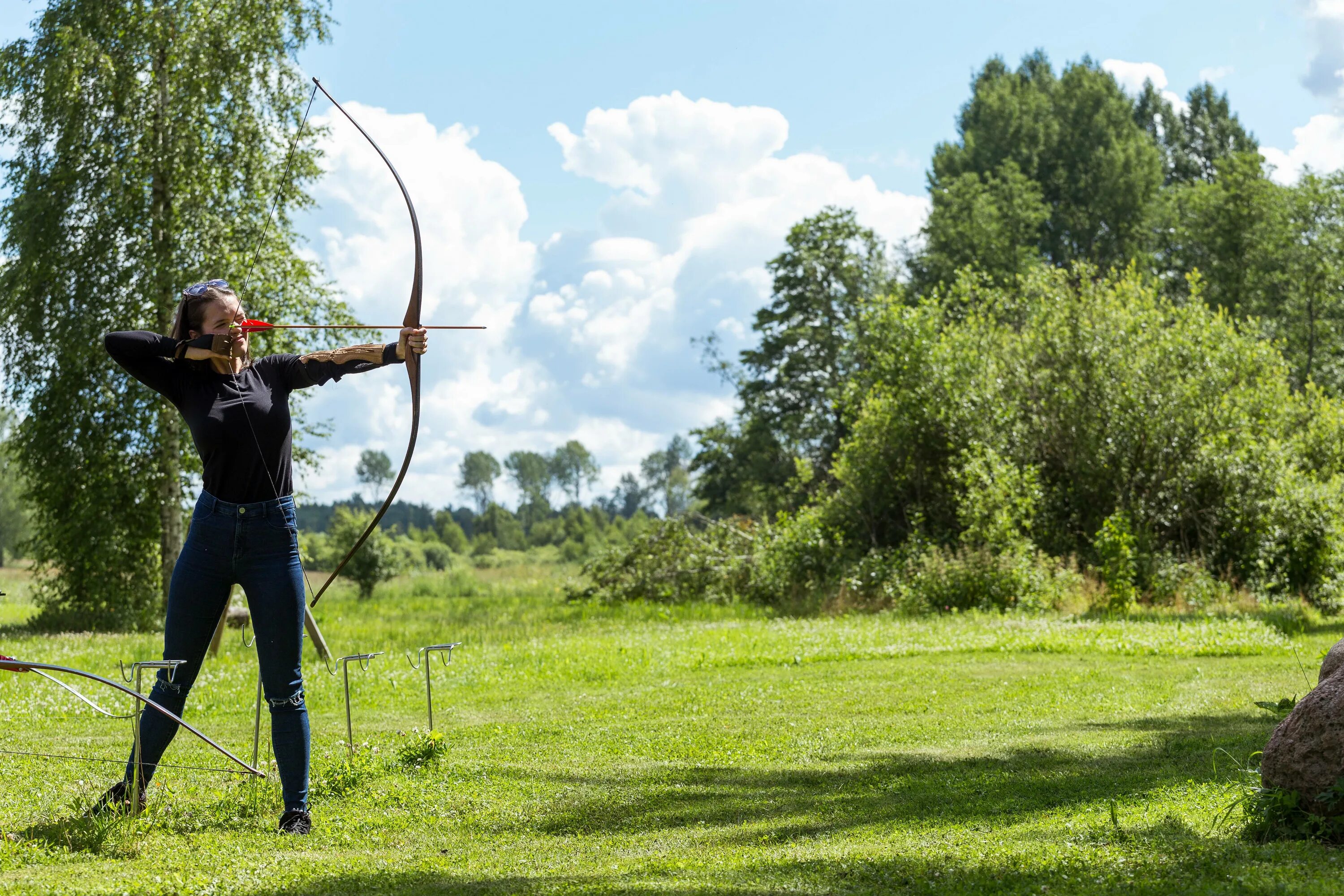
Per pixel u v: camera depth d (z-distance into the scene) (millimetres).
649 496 156125
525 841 4020
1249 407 18594
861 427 20859
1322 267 35375
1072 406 19156
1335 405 20625
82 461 19406
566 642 13609
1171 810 4055
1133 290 19906
